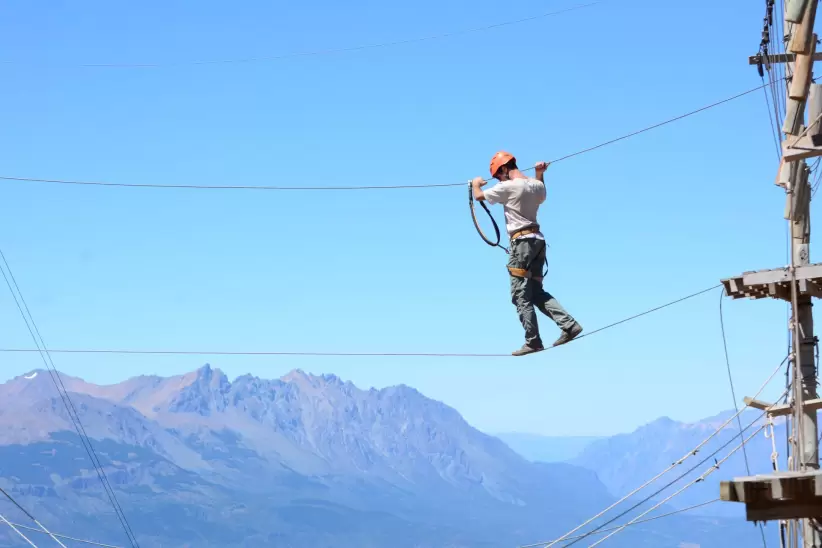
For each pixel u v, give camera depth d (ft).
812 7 92.02
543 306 91.76
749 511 58.80
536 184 91.04
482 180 92.99
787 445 120.26
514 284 91.66
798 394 92.43
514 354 92.73
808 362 118.93
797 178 119.65
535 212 91.66
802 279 113.39
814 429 117.29
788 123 100.17
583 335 90.58
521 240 90.79
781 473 60.64
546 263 92.99
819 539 109.09
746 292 119.55
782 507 58.59
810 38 94.22
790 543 109.81
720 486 59.11
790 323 119.96
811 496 58.08
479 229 93.45
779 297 119.34
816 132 78.69
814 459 116.78
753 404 123.65
